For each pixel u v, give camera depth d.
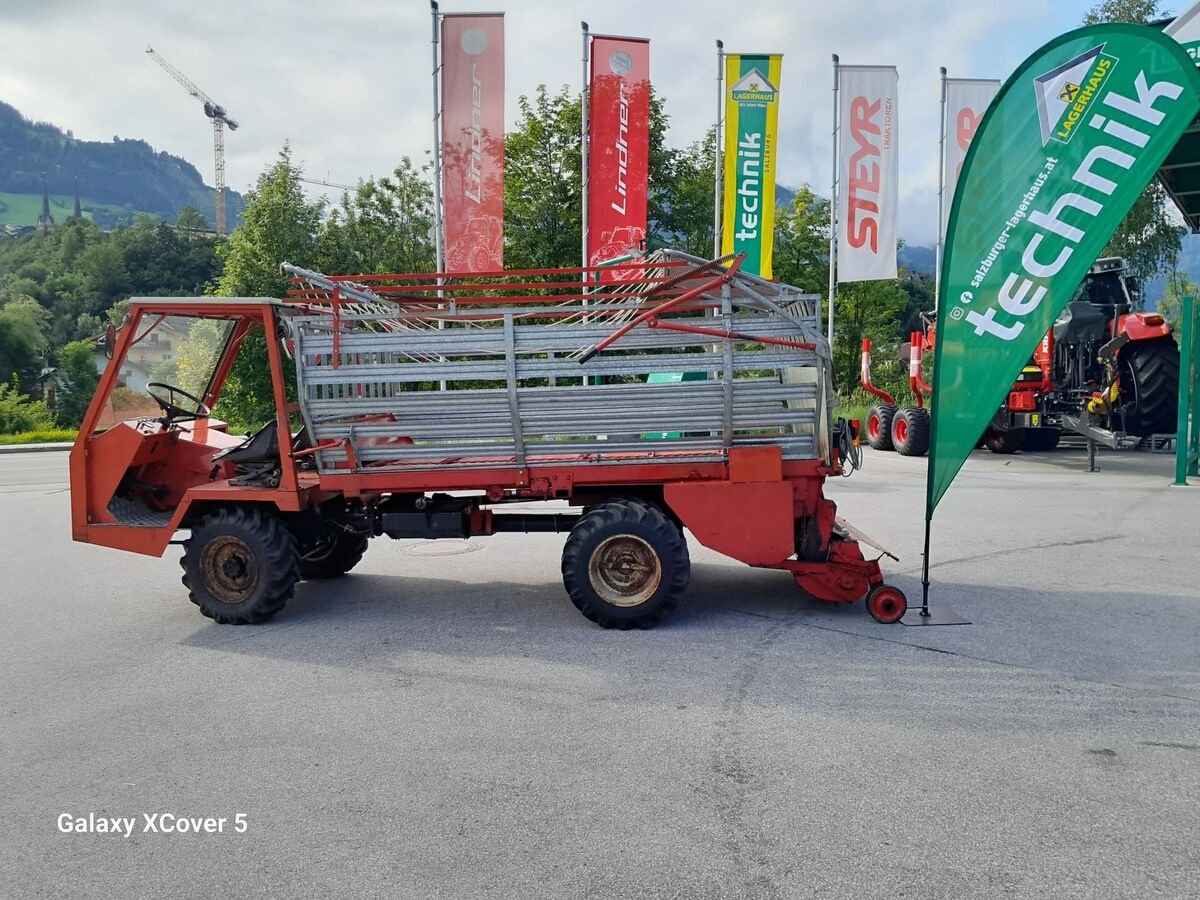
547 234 25.20
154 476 6.86
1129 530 8.85
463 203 13.53
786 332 5.76
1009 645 5.44
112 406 6.44
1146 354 13.25
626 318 6.62
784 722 4.32
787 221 34.97
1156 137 5.19
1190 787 3.62
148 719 4.54
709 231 27.97
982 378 5.68
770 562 5.96
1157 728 4.21
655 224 27.86
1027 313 5.52
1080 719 4.32
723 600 6.58
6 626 6.38
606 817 3.44
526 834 3.33
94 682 5.12
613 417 5.90
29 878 3.14
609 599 5.85
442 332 5.91
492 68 13.31
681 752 4.01
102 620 6.50
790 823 3.37
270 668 5.30
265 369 15.36
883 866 3.08
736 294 5.89
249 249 29.73
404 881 3.05
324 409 6.02
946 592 6.65
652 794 3.62
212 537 6.13
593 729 4.28
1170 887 2.94
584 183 14.73
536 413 5.92
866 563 6.01
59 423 44.66
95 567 8.46
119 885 3.08
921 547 8.16
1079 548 8.09
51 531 10.71
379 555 8.56
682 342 5.81
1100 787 3.63
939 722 4.30
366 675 5.13
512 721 4.40
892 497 11.05
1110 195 5.31
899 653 5.32
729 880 3.01
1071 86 5.32
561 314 6.01
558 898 2.93
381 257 32.56
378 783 3.77
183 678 5.16
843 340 35.53
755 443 5.95
